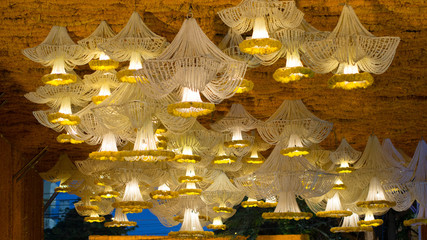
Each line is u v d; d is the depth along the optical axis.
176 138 11.41
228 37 8.12
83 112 8.92
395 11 7.53
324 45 6.77
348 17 6.74
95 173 12.30
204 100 10.71
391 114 11.64
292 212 11.41
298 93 10.41
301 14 7.02
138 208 12.41
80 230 24.56
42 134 12.94
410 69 9.37
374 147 12.51
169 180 13.61
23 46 8.32
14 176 13.70
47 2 7.30
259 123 10.74
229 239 17.55
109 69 8.06
